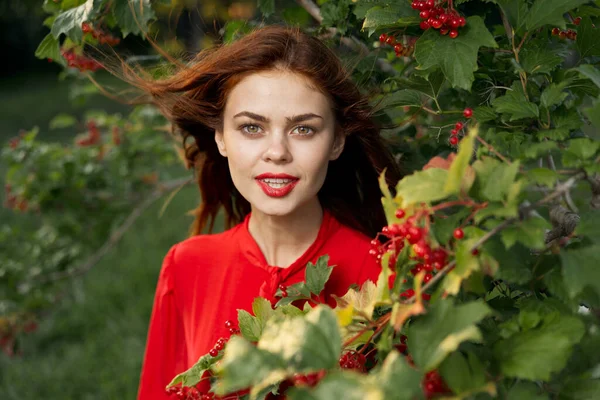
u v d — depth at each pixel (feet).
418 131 6.78
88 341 13.46
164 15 7.84
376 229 6.28
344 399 2.51
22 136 10.45
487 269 3.19
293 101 4.92
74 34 5.62
